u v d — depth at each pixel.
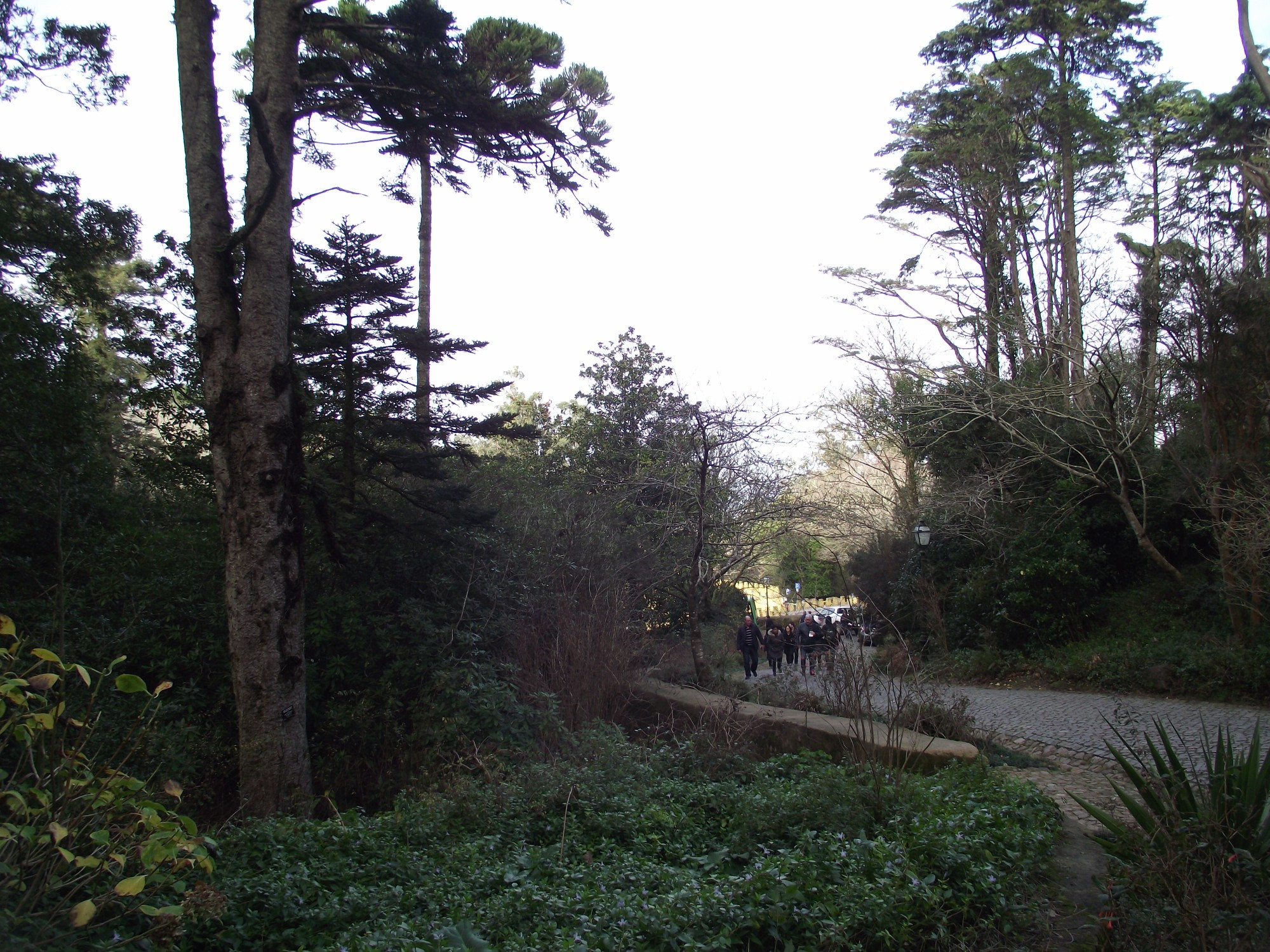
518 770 8.80
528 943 4.19
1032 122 25.56
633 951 4.02
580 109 11.27
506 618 12.41
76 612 10.41
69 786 3.37
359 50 11.82
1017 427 20.92
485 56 11.59
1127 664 16.11
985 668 19.12
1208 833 4.59
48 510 10.22
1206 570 17.62
